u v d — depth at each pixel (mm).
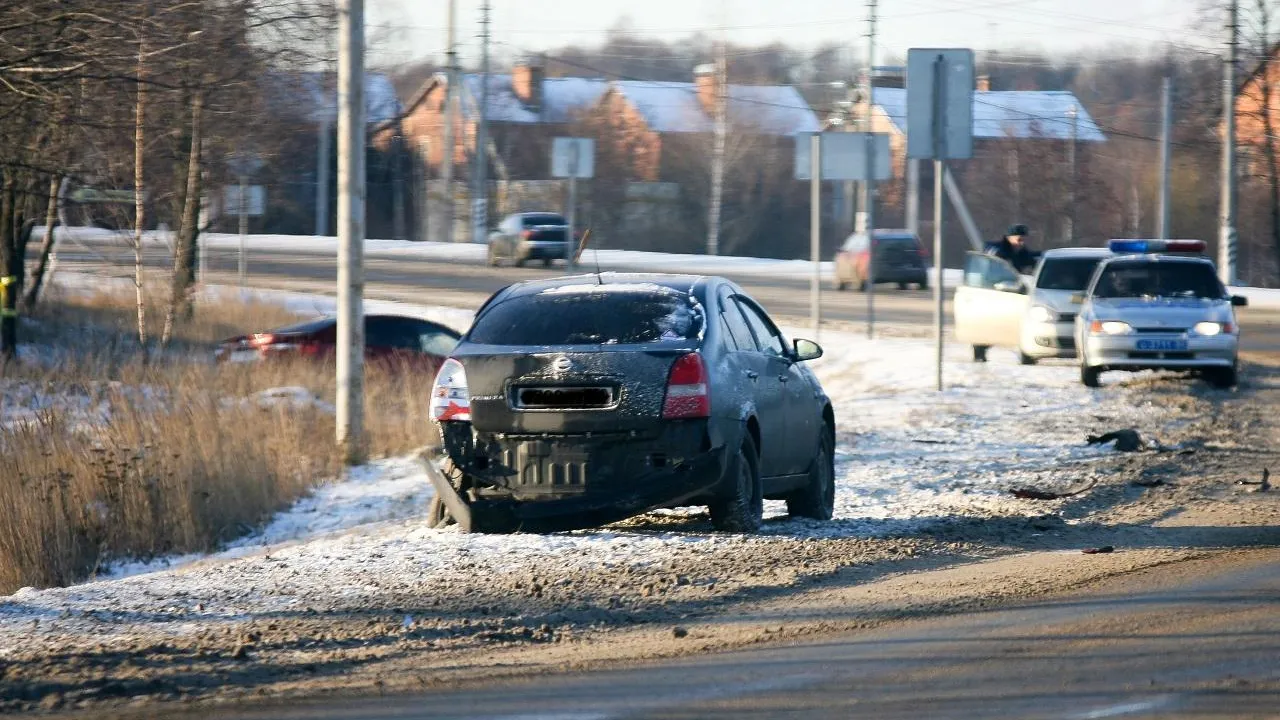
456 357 39031
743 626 29125
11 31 65438
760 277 198375
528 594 32531
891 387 90312
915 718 22078
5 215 115500
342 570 36125
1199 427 68750
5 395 80562
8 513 46531
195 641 28484
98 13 66125
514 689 24297
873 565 35688
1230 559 35688
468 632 28906
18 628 30688
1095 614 29375
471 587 33500
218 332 128375
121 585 35812
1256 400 80500
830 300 165375
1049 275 97625
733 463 39000
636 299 39875
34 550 45219
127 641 28750
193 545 48188
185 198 120188
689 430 37844
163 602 33094
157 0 68438
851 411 77250
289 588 34219
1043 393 83312
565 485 37969
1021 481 52562
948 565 35781
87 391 81500
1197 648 26203
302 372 83688
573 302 39906
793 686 24234
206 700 23719
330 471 59844
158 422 60125
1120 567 34906
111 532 47344
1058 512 45188
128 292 142125
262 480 52562
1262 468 54938
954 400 80375
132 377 84562
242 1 76312
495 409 38250
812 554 36906
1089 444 62469
